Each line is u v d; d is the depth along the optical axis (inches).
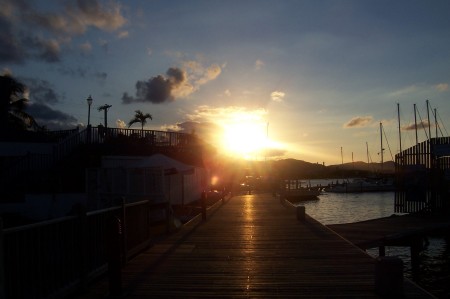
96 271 327.9
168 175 1013.8
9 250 222.5
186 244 497.0
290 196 2605.8
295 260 400.2
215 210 968.9
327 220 1593.3
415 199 1040.8
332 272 350.0
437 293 625.0
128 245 403.5
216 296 287.9
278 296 286.0
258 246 479.5
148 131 1255.5
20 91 1525.6
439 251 870.4
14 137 1280.8
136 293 296.0
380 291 283.6
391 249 926.4
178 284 318.3
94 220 332.8
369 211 1975.9
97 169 935.0
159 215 637.3
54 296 264.7
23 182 1003.9
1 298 204.2
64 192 995.3
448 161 1009.5
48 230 263.1
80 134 1125.7
